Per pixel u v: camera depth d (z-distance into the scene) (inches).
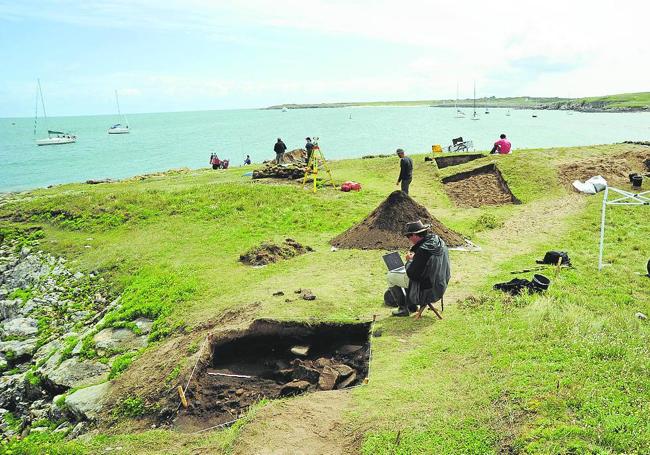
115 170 2532.0
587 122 5236.2
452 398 266.8
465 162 1153.4
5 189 2006.6
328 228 750.5
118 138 5231.3
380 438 239.0
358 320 407.5
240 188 974.4
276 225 778.2
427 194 938.1
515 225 736.3
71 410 403.5
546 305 382.0
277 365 387.9
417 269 380.5
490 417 239.0
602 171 962.7
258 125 6830.7
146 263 666.8
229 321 442.3
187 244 721.0
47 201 1018.7
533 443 209.2
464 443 223.6
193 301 519.5
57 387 466.0
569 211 793.6
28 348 569.9
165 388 378.9
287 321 410.6
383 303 446.0
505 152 1120.8
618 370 265.3
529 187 917.8
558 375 264.4
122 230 837.2
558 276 489.7
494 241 660.7
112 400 394.3
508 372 279.0
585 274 501.4
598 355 287.6
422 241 382.0
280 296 477.1
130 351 473.4
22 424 443.5
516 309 390.3
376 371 321.4
